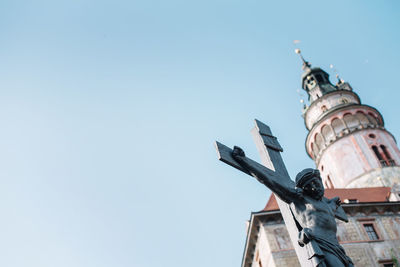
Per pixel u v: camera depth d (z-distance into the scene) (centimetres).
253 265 4088
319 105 6525
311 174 645
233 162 660
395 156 5450
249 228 3928
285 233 3734
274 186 649
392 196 4509
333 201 674
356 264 3594
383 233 3859
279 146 788
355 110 5925
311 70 7081
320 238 589
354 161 5503
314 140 6112
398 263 3616
